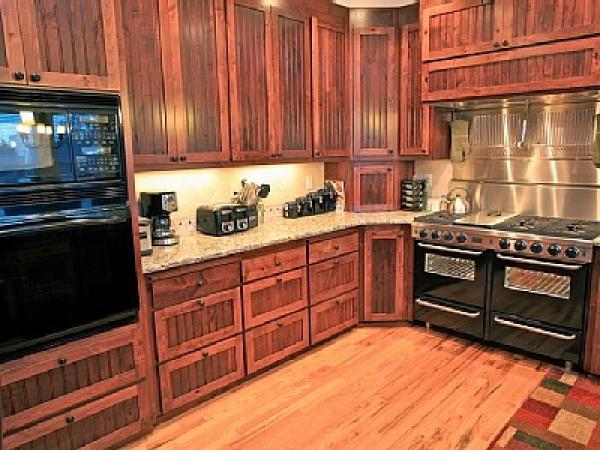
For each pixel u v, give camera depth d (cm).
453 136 396
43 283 204
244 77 316
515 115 365
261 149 332
